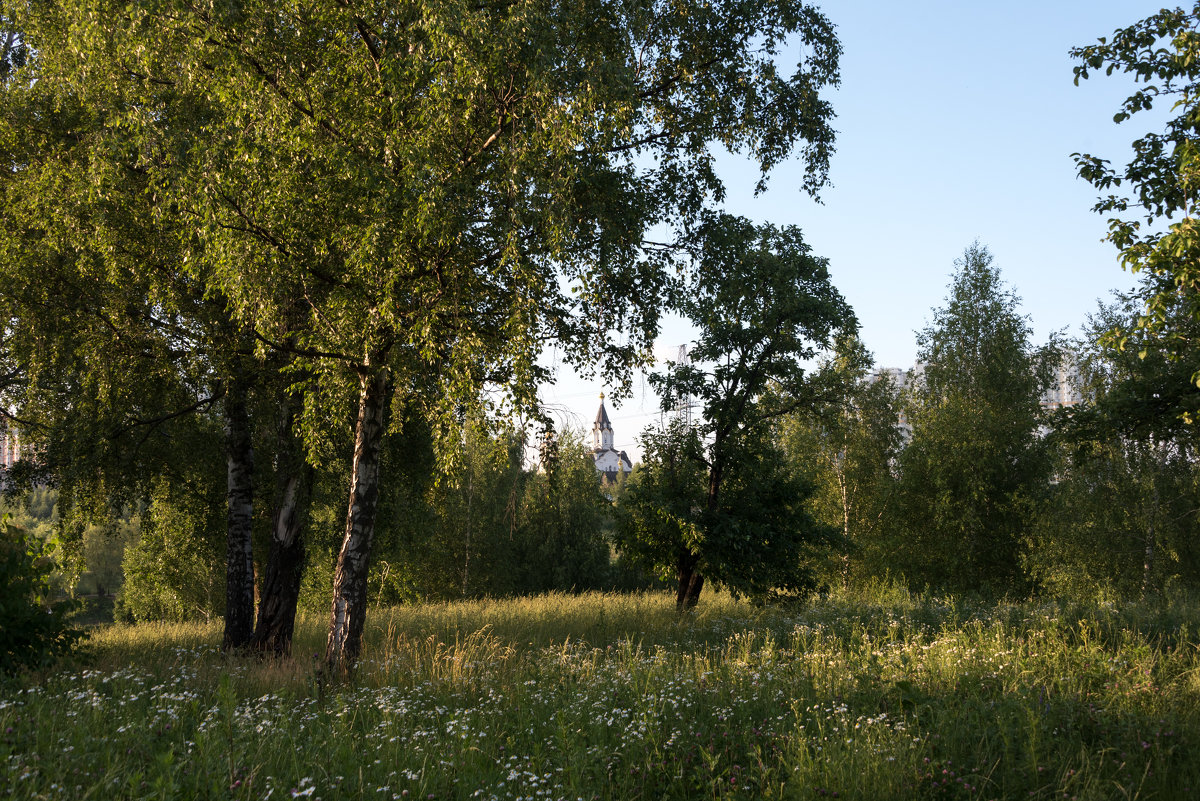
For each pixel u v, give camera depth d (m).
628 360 11.84
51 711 5.57
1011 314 29.06
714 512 16.31
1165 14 9.10
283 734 5.56
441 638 13.39
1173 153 9.27
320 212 9.45
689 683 7.50
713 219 12.23
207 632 15.84
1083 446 14.13
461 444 8.93
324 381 9.65
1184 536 23.58
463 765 5.20
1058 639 8.97
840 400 17.70
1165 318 9.57
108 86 10.12
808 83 10.91
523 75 8.45
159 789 3.96
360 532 9.93
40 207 10.69
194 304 11.43
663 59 10.95
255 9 8.62
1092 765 4.84
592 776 5.09
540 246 9.00
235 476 13.29
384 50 8.66
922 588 26.81
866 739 5.36
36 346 11.87
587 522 42.91
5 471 13.41
